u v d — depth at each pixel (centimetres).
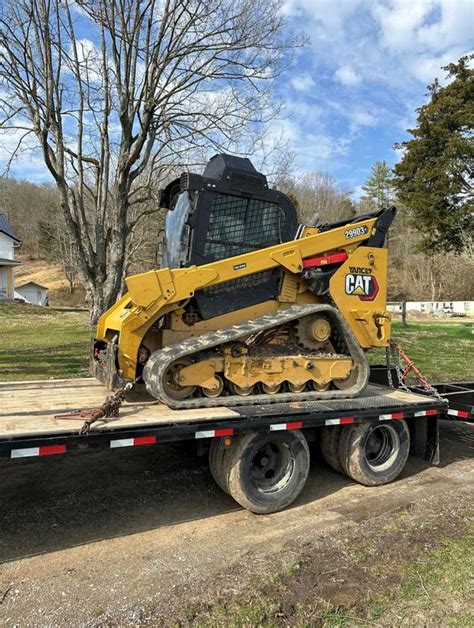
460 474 559
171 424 399
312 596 321
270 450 462
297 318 528
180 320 508
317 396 519
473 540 398
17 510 446
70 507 454
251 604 312
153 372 446
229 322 527
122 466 559
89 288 907
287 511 455
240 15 913
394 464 530
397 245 6400
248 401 480
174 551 379
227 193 518
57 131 834
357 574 347
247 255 515
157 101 866
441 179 3022
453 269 5478
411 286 5956
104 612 305
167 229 580
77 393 510
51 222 5188
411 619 302
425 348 1664
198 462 577
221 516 442
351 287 574
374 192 7538
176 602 315
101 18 825
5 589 328
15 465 553
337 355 543
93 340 598
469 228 3041
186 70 923
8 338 1791
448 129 3122
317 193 6075
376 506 468
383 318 592
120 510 450
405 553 377
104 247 920
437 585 336
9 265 4109
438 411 555
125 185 896
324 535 406
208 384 470
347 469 514
